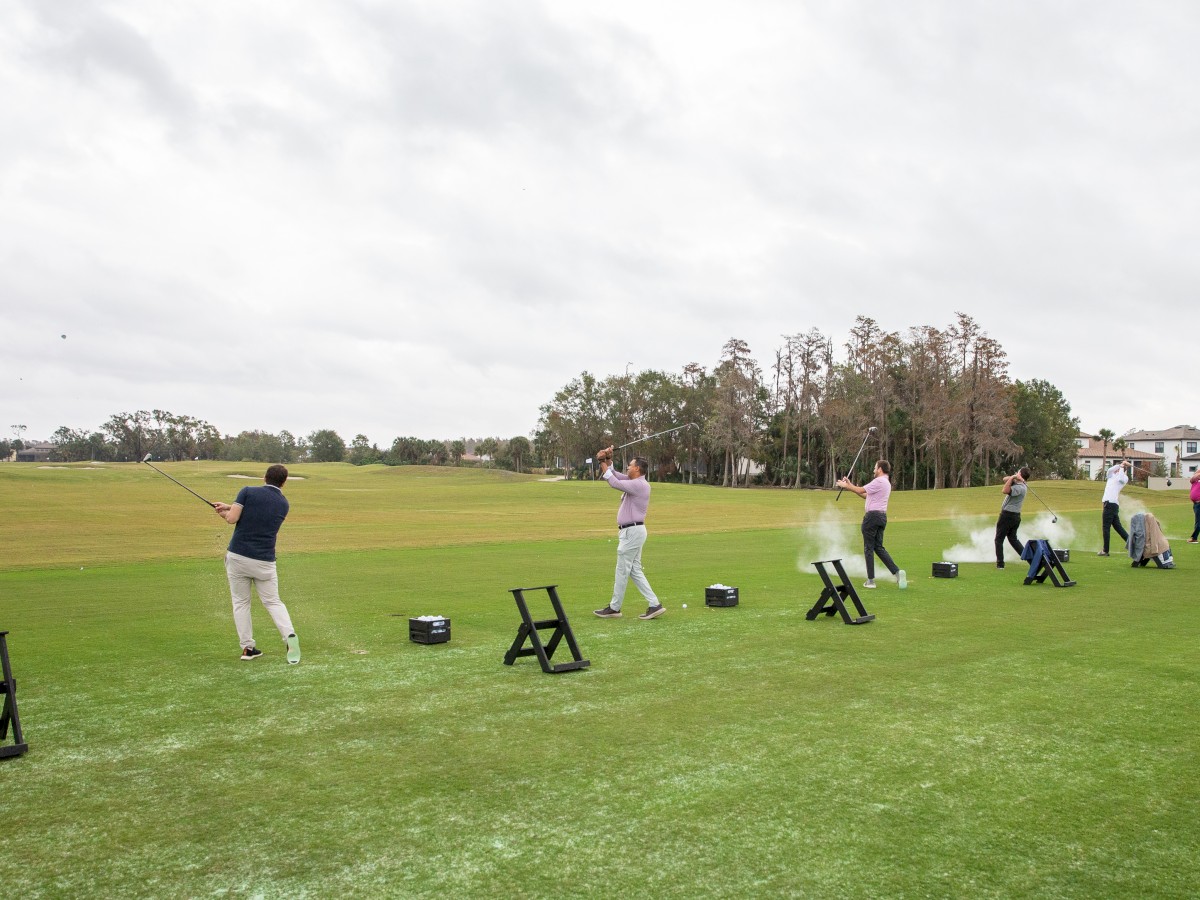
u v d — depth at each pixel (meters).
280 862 3.79
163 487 45.66
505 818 4.25
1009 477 15.09
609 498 47.12
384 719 5.93
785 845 3.96
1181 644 8.45
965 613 10.34
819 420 84.00
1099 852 3.90
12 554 17.94
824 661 7.71
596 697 6.50
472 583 13.20
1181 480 69.19
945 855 3.87
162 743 5.41
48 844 3.97
